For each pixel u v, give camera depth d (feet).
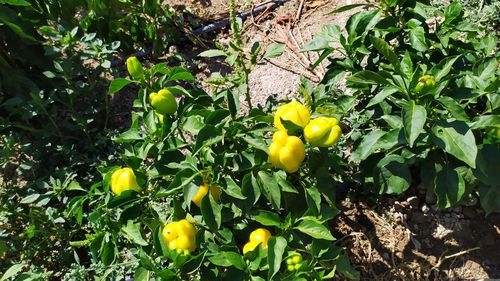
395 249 3.42
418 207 3.53
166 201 3.34
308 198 2.73
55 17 4.10
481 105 3.17
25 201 3.28
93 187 2.79
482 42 3.27
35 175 3.87
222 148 2.64
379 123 3.36
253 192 2.60
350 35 3.10
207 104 2.89
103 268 3.14
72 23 4.19
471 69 3.21
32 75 4.08
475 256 3.39
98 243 2.66
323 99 3.00
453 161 2.97
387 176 3.00
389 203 3.54
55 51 3.64
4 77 3.87
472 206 3.50
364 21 3.06
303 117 2.57
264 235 2.60
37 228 3.42
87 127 3.88
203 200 2.51
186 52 4.62
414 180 3.57
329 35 3.29
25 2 3.53
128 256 3.30
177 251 2.48
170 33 4.53
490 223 3.44
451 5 3.14
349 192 3.59
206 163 2.57
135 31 4.51
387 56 2.67
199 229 2.60
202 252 2.41
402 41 3.25
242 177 2.77
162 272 2.38
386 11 3.15
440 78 2.77
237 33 2.94
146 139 2.73
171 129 2.66
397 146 3.04
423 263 3.38
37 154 3.80
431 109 2.77
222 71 4.43
